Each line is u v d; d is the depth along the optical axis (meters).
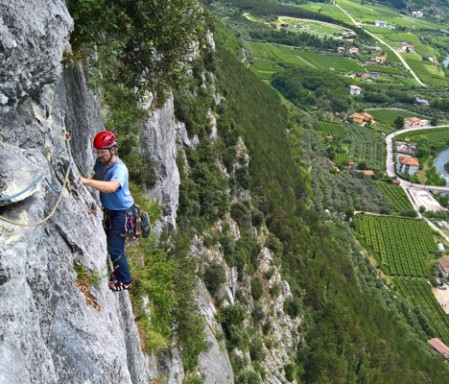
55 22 8.46
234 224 53.22
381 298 83.31
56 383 6.45
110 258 9.30
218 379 25.70
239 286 49.28
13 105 7.61
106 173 8.79
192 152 49.72
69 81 10.89
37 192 7.15
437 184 141.12
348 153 148.75
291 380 48.12
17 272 6.01
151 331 16.50
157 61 14.82
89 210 10.21
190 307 22.91
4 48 6.94
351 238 100.44
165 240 29.16
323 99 184.12
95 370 7.83
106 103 18.81
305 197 92.69
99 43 12.45
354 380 54.25
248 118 87.25
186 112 48.94
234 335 38.59
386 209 120.38
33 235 6.70
